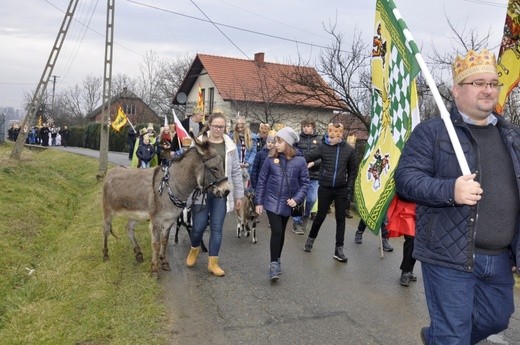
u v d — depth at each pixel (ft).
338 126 25.44
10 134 161.48
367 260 26.30
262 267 24.16
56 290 19.54
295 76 62.18
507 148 10.48
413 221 13.29
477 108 10.43
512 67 14.88
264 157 27.76
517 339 17.06
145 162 53.42
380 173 13.25
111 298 18.74
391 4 12.31
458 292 10.30
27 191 39.14
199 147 20.39
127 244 26.55
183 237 29.55
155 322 16.90
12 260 23.58
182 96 79.66
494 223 10.23
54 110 272.72
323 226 35.27
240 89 113.60
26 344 14.84
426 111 52.44
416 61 11.07
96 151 129.90
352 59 57.47
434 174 10.72
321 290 21.12
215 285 21.13
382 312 18.89
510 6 14.66
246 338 16.16
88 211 37.52
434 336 10.71
